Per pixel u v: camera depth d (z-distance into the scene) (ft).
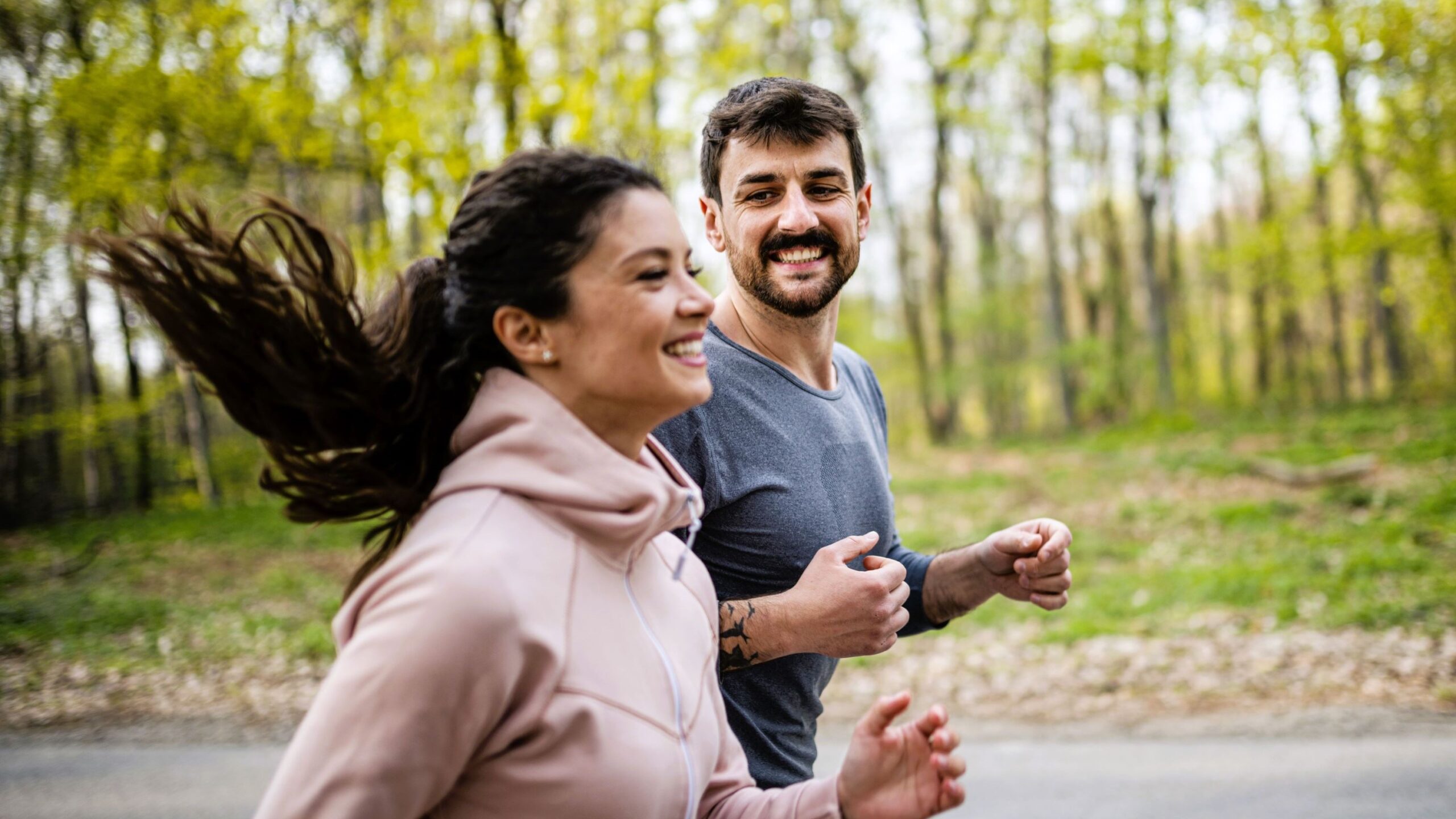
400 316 3.80
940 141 79.20
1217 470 46.34
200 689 23.35
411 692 3.08
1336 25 51.57
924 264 101.55
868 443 6.27
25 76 47.93
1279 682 20.98
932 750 3.66
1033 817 14.89
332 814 3.03
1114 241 91.97
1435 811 14.19
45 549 41.70
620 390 3.63
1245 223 90.53
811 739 5.92
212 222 3.56
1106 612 26.81
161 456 62.18
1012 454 60.85
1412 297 61.82
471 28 34.09
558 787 3.31
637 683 3.55
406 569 3.25
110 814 15.62
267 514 48.91
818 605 4.95
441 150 29.78
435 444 3.89
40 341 58.49
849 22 72.90
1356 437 51.29
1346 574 27.45
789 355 5.95
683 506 3.95
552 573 3.41
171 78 32.48
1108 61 64.18
